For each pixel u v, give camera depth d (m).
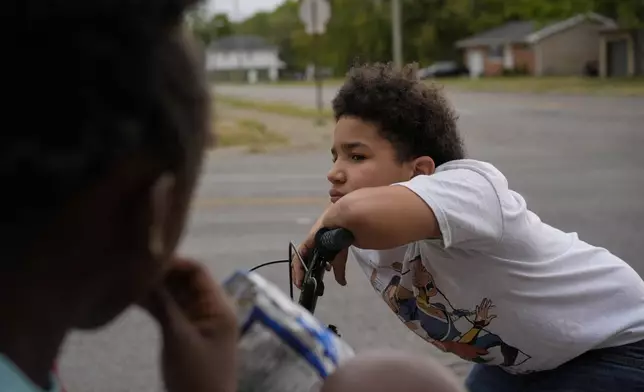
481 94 36.69
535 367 2.13
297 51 82.25
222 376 0.90
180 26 0.76
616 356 2.07
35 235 0.69
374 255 2.21
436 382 0.89
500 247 1.95
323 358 0.96
